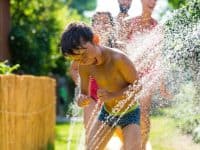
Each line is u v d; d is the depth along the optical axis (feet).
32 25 54.03
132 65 16.46
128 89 16.75
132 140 16.72
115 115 17.07
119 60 16.29
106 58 16.39
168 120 25.27
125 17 20.72
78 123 32.09
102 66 16.53
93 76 17.02
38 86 25.18
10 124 21.56
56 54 58.23
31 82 23.88
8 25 50.06
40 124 25.70
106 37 20.44
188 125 24.86
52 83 28.96
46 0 57.88
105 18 20.43
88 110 18.65
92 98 18.62
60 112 63.72
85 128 18.74
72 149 29.63
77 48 15.15
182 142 24.98
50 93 28.32
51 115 28.60
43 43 53.98
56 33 56.13
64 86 69.51
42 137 26.18
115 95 16.67
